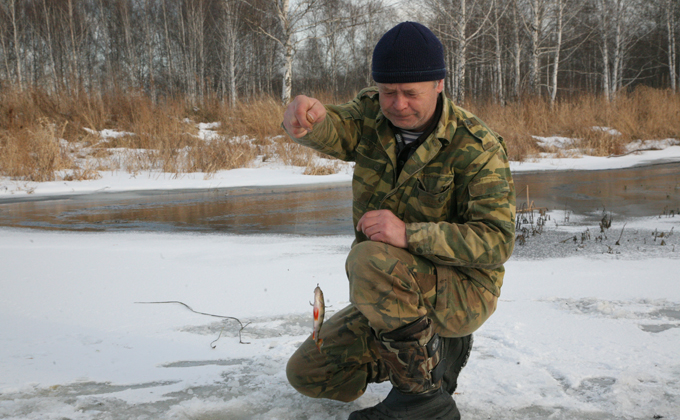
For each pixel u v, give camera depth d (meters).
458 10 24.44
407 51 1.63
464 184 1.78
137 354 2.61
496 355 2.55
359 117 1.93
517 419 1.97
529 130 17.83
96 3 41.59
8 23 37.78
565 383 2.25
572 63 44.47
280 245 5.32
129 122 16.03
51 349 2.67
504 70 34.38
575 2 28.88
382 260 1.66
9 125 14.07
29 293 3.65
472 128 1.78
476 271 1.81
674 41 35.91
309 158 13.31
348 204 8.37
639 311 3.15
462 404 2.08
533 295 3.54
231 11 31.95
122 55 41.88
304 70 45.50
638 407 2.03
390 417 1.77
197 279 4.01
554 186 9.83
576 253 4.84
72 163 12.46
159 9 42.16
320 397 2.04
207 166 12.79
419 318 1.69
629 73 43.38
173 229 6.33
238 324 3.05
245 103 18.17
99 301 3.48
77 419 1.99
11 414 2.01
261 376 2.35
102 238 5.77
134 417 2.01
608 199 8.24
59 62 39.00
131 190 10.33
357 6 26.62
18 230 6.30
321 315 1.69
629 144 16.92
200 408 2.06
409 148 1.83
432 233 1.67
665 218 6.53
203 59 37.81
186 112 18.05
